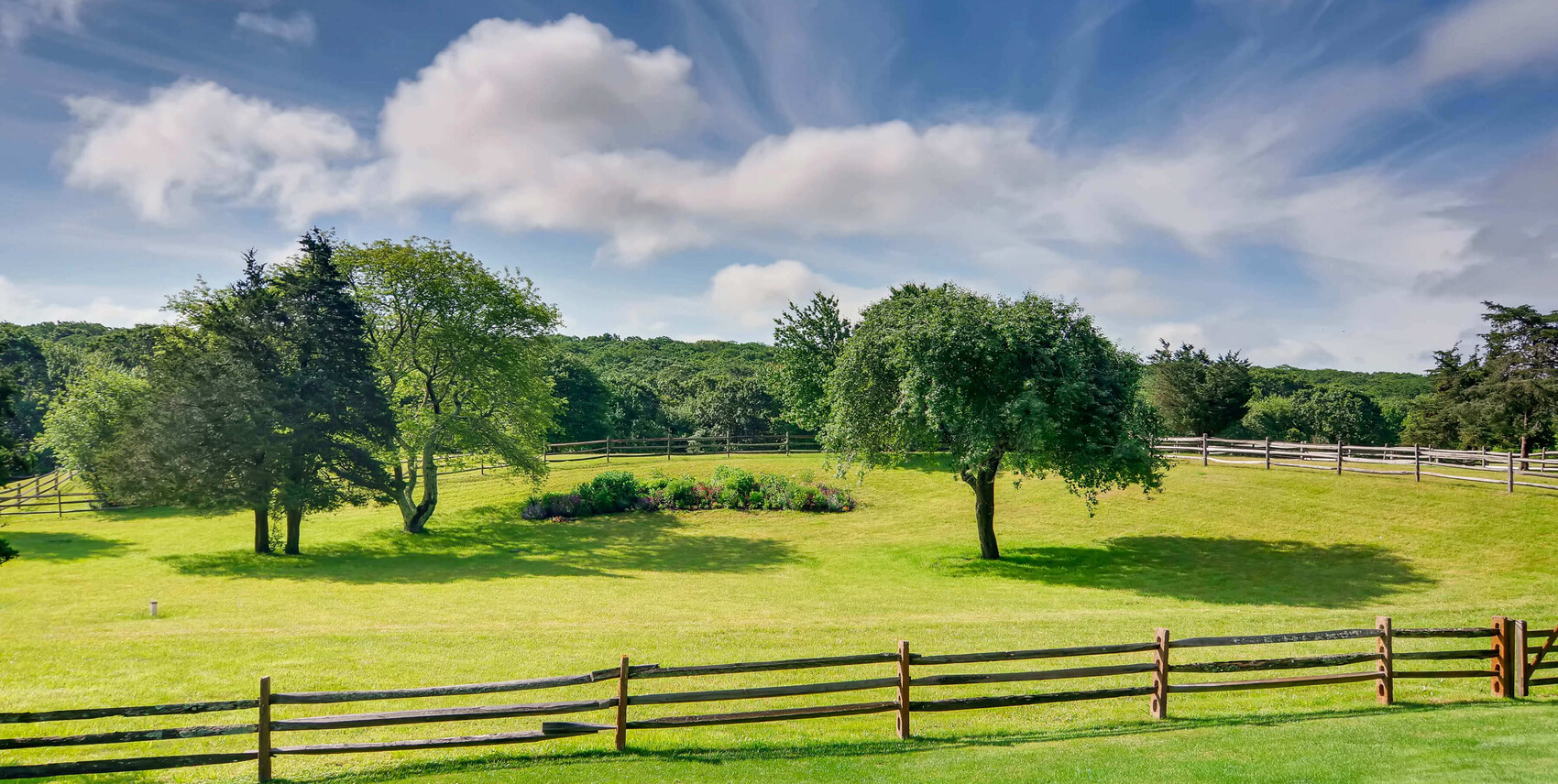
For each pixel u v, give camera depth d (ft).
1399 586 74.43
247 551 108.68
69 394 159.74
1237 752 31.71
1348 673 42.34
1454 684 44.14
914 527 119.85
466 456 137.28
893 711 38.11
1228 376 201.26
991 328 85.56
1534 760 29.68
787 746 34.58
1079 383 82.74
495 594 78.54
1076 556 96.48
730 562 100.68
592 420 266.77
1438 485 105.60
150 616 65.77
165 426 102.83
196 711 29.55
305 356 109.40
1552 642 42.09
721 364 469.57
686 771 30.86
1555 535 84.17
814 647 53.16
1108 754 32.04
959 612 69.41
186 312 107.55
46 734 36.45
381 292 118.52
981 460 88.48
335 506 111.14
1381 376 447.42
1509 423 186.60
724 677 47.26
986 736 35.73
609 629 58.85
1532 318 182.70
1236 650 51.55
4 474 84.38
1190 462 140.05
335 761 32.89
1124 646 37.65
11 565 96.12
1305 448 127.34
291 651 51.44
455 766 31.71
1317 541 92.27
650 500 136.46
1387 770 28.60
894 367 91.61
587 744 34.63
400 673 46.42
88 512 147.95
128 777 31.37
